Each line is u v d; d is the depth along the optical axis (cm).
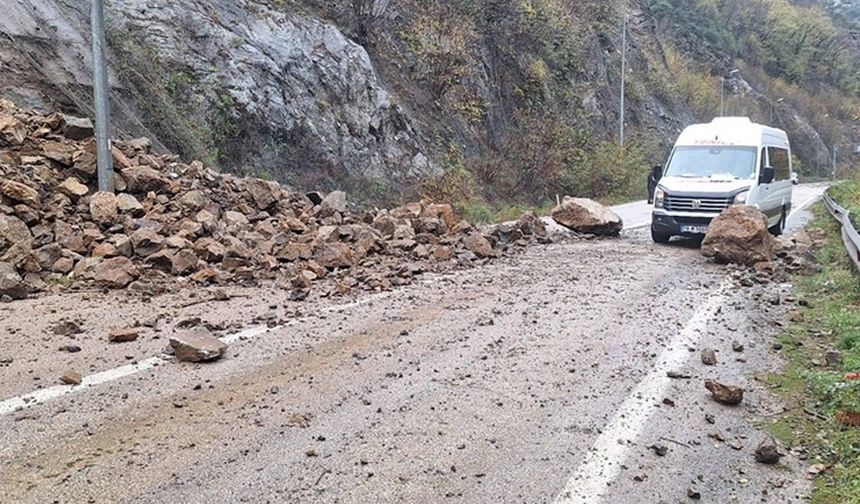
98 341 588
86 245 872
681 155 1466
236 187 1174
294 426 425
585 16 4272
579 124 3512
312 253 989
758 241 1083
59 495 335
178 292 792
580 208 1532
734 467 384
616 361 567
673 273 1004
